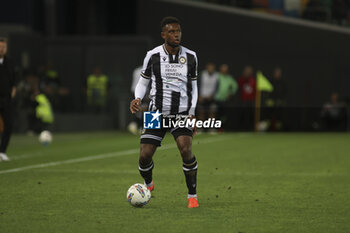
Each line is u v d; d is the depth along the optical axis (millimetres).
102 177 30141
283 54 78312
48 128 65750
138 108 21641
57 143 52812
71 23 85000
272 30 78500
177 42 21078
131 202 21625
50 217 19984
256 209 21531
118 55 77750
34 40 76188
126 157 40438
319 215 20469
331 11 82375
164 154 41750
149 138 21828
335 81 77000
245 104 70625
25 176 30438
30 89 64562
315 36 77312
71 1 84812
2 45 34531
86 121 70938
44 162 37094
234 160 39062
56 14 81438
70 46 78625
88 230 18078
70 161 37750
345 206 22234
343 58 76688
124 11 88062
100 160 38438
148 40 77438
